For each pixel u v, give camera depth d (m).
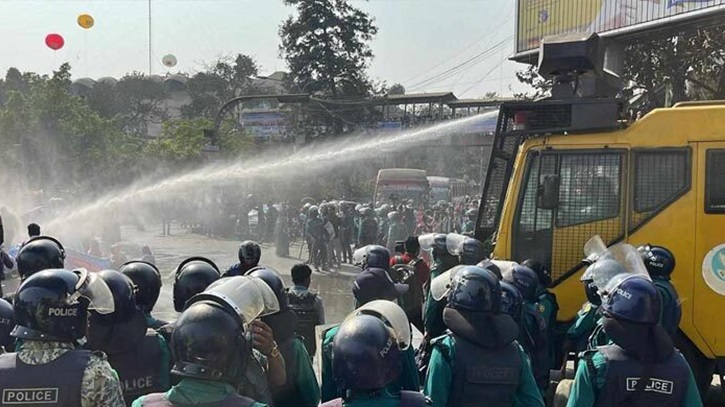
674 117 6.59
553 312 5.93
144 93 71.38
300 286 5.81
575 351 5.69
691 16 15.31
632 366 3.23
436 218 25.33
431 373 3.39
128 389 3.32
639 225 6.62
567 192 6.89
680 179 6.53
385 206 22.73
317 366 5.84
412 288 7.09
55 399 2.59
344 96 46.62
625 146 6.71
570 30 19.48
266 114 50.28
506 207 7.09
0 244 7.03
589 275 4.77
